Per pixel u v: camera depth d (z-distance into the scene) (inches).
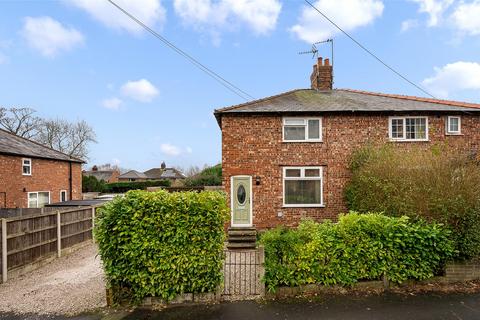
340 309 205.6
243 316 199.8
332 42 647.8
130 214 221.1
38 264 333.7
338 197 475.8
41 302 233.6
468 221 244.5
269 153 479.2
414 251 238.7
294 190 479.8
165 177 2539.4
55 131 1904.5
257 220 472.1
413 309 203.9
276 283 228.1
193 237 221.8
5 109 1676.9
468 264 244.1
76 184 956.6
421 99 541.6
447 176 261.9
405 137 486.6
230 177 476.4
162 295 219.0
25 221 316.8
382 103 511.2
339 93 589.0
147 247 219.3
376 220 241.9
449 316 194.2
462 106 494.6
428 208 253.6
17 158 695.1
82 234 438.0
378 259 237.1
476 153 432.8
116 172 2356.1
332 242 235.0
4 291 260.1
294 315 199.3
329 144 481.7
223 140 479.5
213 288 224.4
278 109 476.7
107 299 221.5
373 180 353.4
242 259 341.1
